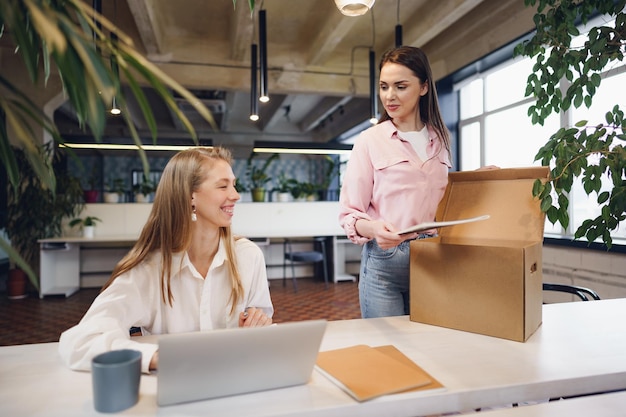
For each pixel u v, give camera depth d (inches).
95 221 248.2
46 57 28.5
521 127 197.0
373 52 187.2
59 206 220.2
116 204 251.4
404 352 38.2
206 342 26.7
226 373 28.3
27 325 166.6
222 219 44.3
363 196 57.8
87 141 226.5
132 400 27.5
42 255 219.5
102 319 36.6
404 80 54.4
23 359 36.5
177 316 44.4
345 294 223.3
